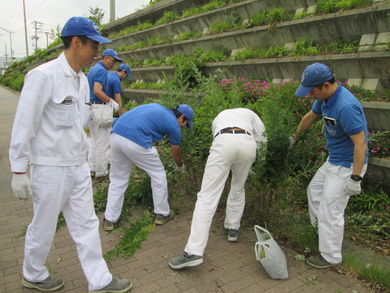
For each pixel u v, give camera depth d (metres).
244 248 3.48
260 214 3.89
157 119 3.75
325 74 2.82
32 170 2.47
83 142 2.63
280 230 3.65
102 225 4.00
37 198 2.49
